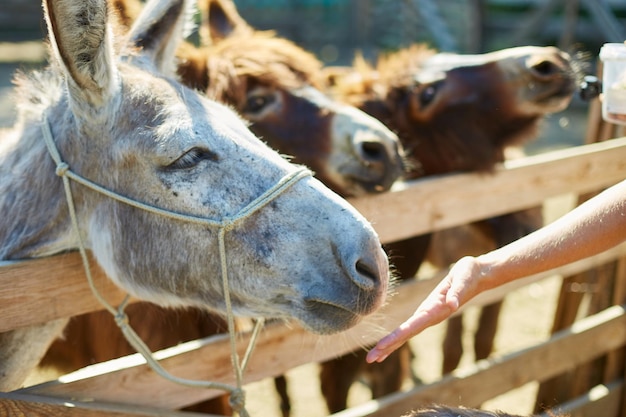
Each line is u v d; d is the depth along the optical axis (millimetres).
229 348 2627
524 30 13836
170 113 2096
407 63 4344
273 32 3969
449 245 4930
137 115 2105
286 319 2180
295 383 4891
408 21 15750
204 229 2055
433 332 5699
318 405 4566
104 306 2344
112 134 2117
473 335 4926
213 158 2072
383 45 17266
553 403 4273
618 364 4031
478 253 4902
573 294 4340
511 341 5379
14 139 2408
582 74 4270
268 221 2035
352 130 3256
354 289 1966
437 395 3264
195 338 3176
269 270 2023
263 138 3398
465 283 1795
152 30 2518
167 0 2516
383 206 3090
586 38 14906
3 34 16906
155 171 2074
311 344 2859
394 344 1730
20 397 2123
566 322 4387
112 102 2105
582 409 3818
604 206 1893
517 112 4031
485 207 3527
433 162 4199
